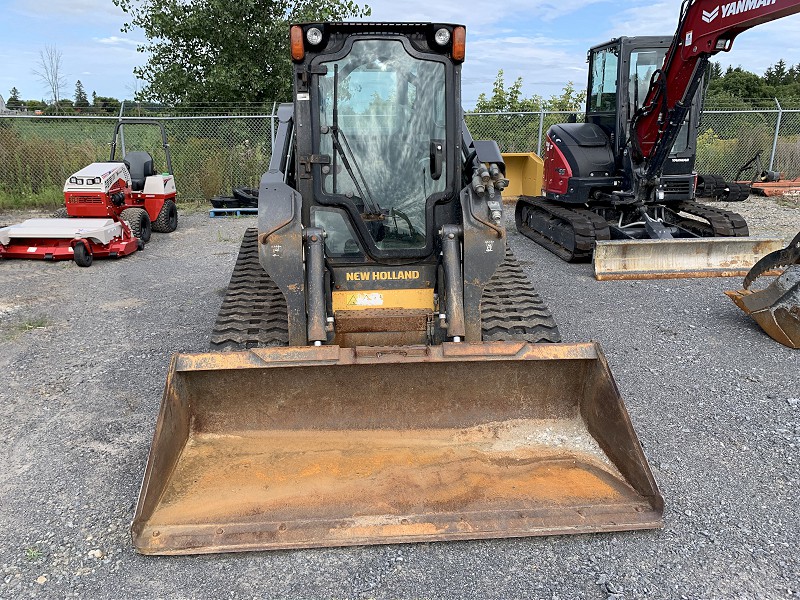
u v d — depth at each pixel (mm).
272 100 17312
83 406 4605
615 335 5930
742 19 6793
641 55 8945
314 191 4250
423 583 2895
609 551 3084
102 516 3371
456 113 4273
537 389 3908
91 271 8570
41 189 14250
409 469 3520
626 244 7797
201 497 3254
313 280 3945
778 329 5621
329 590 2855
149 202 11109
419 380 3854
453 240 4090
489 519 3082
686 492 3545
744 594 2812
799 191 14523
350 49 4160
